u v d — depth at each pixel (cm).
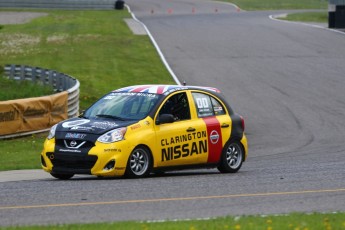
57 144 3634
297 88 8550
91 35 12506
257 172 4044
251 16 16662
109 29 13388
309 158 4916
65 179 3750
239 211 2773
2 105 5697
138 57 10519
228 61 10319
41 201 2964
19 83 8294
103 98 3919
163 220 2531
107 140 3559
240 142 4081
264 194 3184
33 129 5975
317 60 10412
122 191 3212
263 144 5850
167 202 2947
